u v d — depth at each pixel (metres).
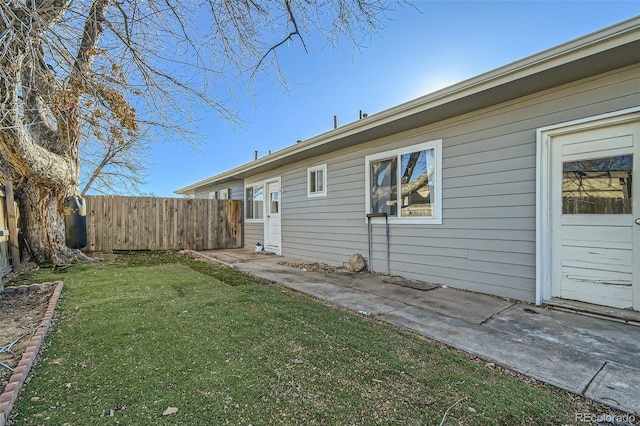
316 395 1.92
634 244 3.37
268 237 9.78
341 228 6.93
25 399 1.82
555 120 3.83
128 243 9.14
